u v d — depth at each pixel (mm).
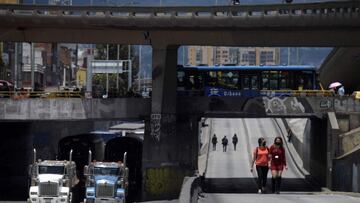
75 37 86938
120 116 85500
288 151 129375
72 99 84625
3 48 150750
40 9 81500
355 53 111562
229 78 88562
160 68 84938
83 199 76562
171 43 84312
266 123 160750
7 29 85562
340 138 80188
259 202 35375
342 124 84188
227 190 79375
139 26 80875
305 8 78062
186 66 89000
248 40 84438
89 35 86500
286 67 87812
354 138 79188
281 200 37125
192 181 32906
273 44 84938
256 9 78625
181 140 85438
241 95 88062
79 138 91125
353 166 73625
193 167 84938
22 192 87500
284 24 78562
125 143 90875
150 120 85125
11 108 83875
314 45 85125
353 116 84125
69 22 81500
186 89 88688
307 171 106750
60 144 89812
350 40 82812
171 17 79688
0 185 95375
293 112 85750
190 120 86438
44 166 67562
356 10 77062
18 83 159375
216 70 88875
